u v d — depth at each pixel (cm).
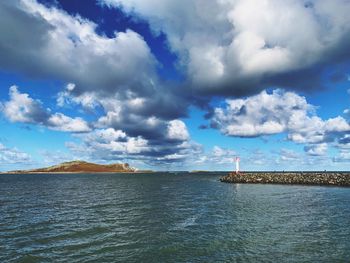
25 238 2819
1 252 2389
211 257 2266
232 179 12719
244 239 2752
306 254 2327
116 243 2647
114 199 6091
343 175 11169
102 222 3562
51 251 2423
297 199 5822
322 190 7919
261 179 11625
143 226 3325
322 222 3494
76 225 3388
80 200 5912
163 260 2209
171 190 8494
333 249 2447
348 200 5603
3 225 3391
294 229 3136
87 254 2348
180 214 4109
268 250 2427
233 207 4747
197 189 8825
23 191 8275
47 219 3762
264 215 3981
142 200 5881
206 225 3359
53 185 11269
